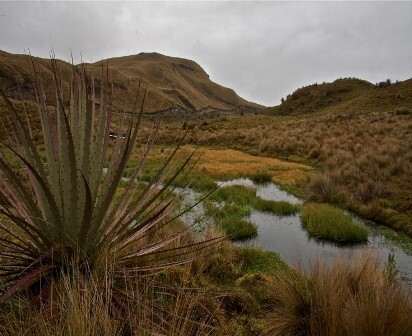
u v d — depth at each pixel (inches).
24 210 105.1
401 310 122.0
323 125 1393.9
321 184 541.6
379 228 396.2
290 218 448.8
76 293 83.4
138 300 90.8
